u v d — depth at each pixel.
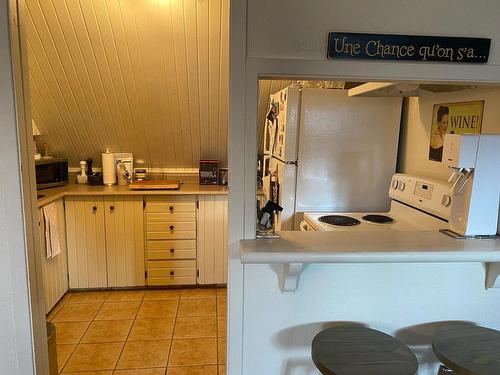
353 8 1.34
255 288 1.49
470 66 1.41
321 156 2.54
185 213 3.43
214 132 3.54
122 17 2.60
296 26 1.33
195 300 3.35
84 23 2.62
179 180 3.91
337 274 1.52
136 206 3.38
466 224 1.51
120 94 3.14
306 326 1.54
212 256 3.53
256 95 1.35
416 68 1.38
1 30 1.28
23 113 1.39
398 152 2.64
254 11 1.31
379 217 2.36
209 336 2.78
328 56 1.35
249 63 1.33
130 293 3.47
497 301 1.60
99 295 3.41
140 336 2.77
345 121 2.53
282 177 2.56
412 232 1.59
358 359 1.30
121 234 3.41
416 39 1.36
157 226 3.43
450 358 1.31
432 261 1.36
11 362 1.46
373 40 1.35
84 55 2.83
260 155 3.73
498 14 1.39
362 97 2.51
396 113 2.55
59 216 3.23
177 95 3.18
